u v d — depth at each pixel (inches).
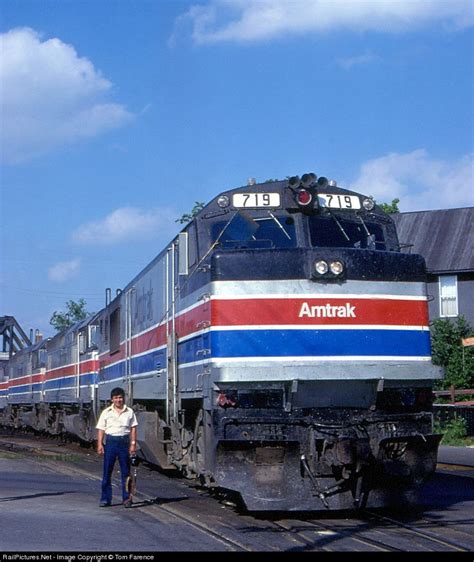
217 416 464.1
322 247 492.4
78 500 550.6
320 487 462.9
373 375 470.3
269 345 470.0
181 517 477.1
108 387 940.6
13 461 881.5
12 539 395.9
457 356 1299.2
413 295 492.7
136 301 772.6
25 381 1736.0
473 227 1498.5
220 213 521.7
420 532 426.3
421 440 482.6
